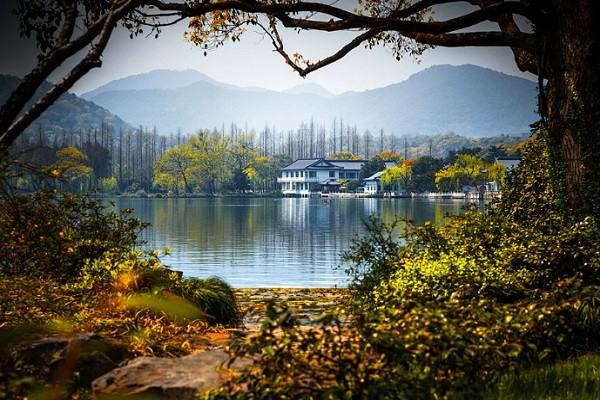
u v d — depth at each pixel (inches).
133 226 641.0
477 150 7775.6
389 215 3828.7
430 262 493.7
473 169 7372.1
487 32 719.1
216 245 1943.9
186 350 395.5
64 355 306.2
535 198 698.8
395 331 278.4
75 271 544.1
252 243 2015.3
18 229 470.6
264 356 248.4
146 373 276.4
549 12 677.3
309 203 6737.2
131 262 517.7
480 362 302.4
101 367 315.3
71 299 468.8
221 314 515.5
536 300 417.7
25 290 444.5
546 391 296.8
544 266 478.0
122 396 258.7
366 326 260.5
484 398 282.7
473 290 440.1
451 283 452.4
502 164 7450.8
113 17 421.1
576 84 663.8
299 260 1544.0
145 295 465.1
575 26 660.7
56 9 515.2
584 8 655.1
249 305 715.4
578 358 368.8
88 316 433.4
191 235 2327.8
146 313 454.6
